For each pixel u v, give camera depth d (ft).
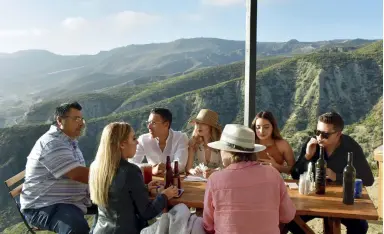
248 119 12.01
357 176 8.83
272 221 6.18
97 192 7.25
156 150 11.09
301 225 7.89
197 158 11.17
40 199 8.98
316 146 9.20
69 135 9.34
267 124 9.96
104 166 7.23
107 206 7.31
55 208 8.87
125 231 7.30
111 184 7.20
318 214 7.22
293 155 10.14
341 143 9.05
